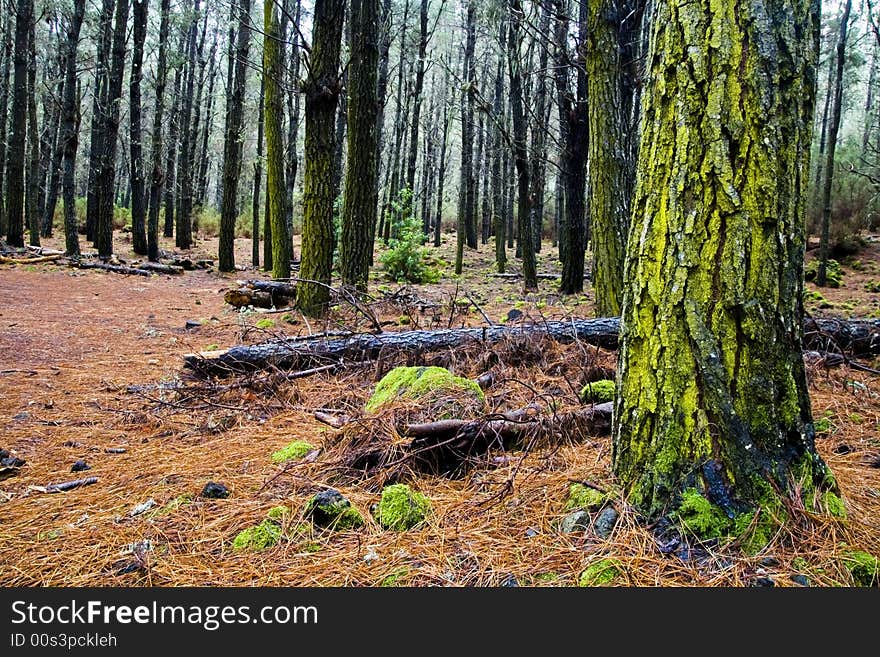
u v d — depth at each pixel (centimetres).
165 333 736
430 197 3062
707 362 218
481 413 331
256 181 1809
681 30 222
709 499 214
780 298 217
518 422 325
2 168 1905
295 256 1981
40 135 2098
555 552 217
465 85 1310
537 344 511
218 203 3731
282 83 1096
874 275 1488
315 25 802
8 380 493
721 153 215
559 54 1162
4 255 1334
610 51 657
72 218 1432
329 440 330
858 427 369
